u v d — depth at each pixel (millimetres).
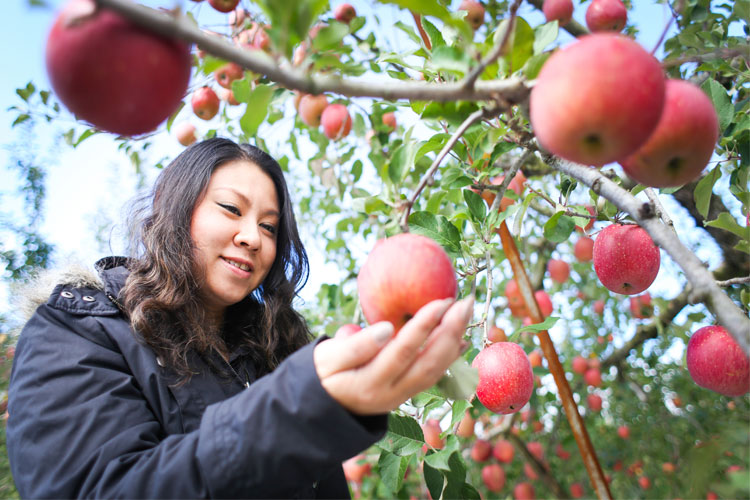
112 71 747
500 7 2748
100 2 659
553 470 4500
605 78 835
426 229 1743
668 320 3168
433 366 870
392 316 1025
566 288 4691
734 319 951
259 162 1768
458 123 1161
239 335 1806
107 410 1150
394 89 809
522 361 1674
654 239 1113
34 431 1109
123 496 959
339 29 1030
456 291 1062
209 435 920
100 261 1643
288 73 751
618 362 4039
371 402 879
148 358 1324
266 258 1683
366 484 3254
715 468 1111
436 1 831
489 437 3592
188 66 837
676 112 1001
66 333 1296
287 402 881
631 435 4562
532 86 927
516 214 2111
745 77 1895
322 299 3816
